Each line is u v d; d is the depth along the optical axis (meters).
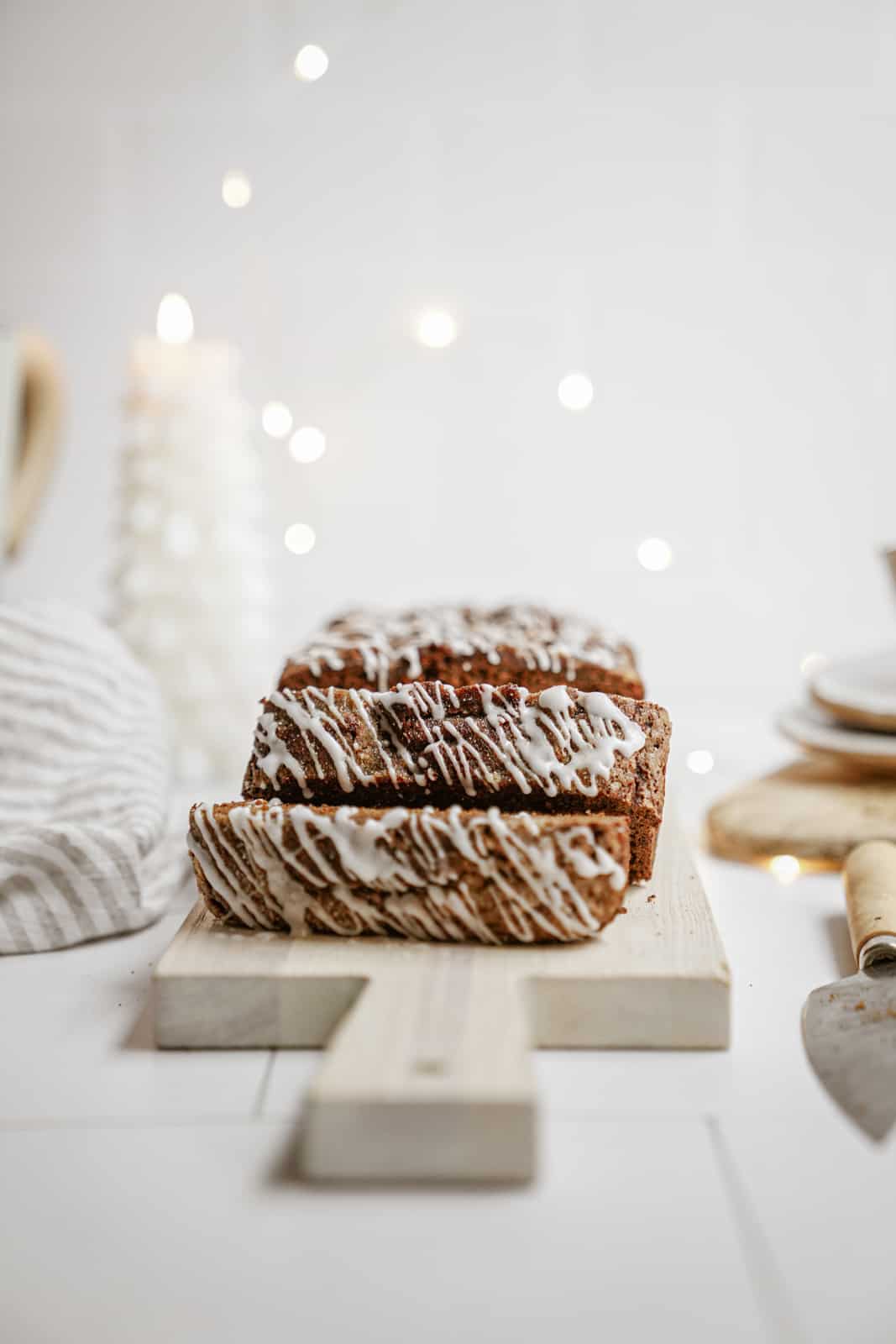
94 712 0.62
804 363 0.98
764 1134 0.44
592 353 0.99
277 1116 0.45
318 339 0.99
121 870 0.55
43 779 0.60
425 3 0.95
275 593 1.03
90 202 0.98
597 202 0.97
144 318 0.99
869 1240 0.40
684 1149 0.43
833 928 0.57
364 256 0.99
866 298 0.97
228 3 0.96
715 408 0.99
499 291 0.99
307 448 0.89
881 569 1.00
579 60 0.96
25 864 0.55
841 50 0.94
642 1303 0.38
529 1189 0.41
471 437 1.01
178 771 0.74
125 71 0.97
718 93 0.95
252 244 0.99
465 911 0.49
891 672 0.71
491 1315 0.38
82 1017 0.50
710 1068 0.47
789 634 1.02
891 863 0.58
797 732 0.70
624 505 1.01
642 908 0.53
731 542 1.01
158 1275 0.39
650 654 1.03
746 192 0.96
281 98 0.97
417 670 0.61
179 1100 0.45
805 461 1.00
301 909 0.50
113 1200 0.41
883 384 0.98
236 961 0.49
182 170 0.98
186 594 0.74
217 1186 0.42
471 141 0.97
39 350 0.87
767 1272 0.39
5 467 0.75
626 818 0.51
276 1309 0.38
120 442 1.00
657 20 0.95
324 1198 0.41
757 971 0.53
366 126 0.97
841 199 0.96
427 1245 0.40
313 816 0.50
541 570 1.03
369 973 0.48
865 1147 0.43
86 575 1.02
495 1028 0.44
